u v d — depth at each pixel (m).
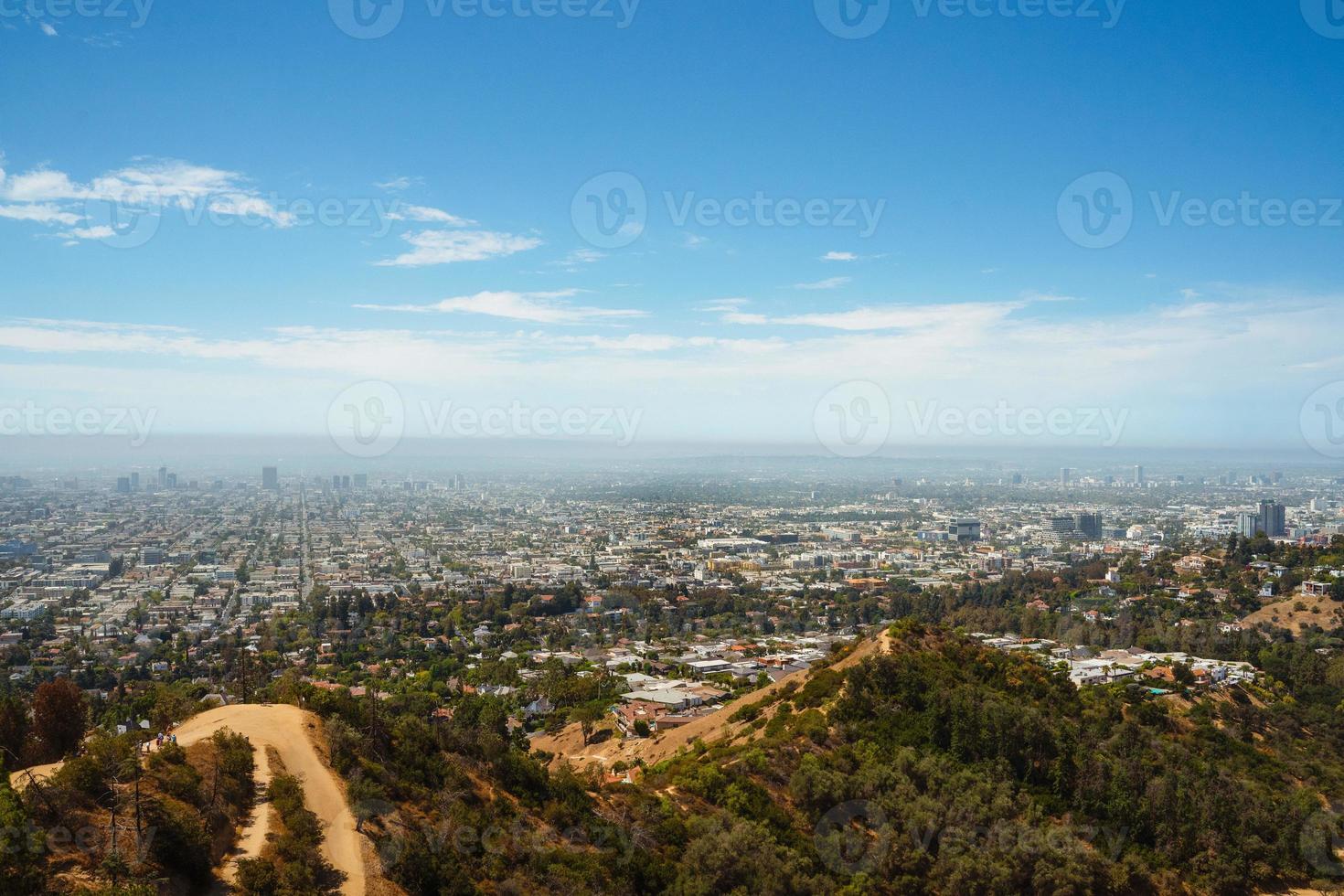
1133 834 68.19
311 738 57.53
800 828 60.84
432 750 60.59
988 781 67.88
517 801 57.44
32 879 33.78
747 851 53.62
